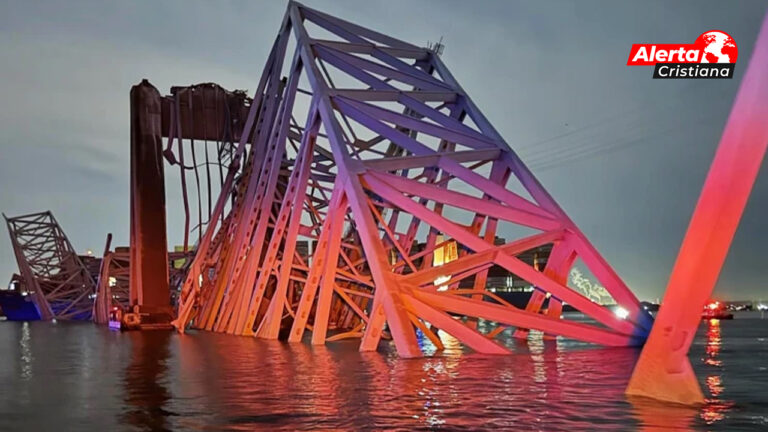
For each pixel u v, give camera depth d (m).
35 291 107.31
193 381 17.47
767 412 10.95
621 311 29.41
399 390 14.60
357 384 15.84
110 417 11.94
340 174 30.70
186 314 52.06
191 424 11.00
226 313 47.53
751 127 9.53
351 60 39.59
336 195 31.23
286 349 29.17
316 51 40.78
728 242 10.26
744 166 9.68
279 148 43.03
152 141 57.47
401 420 10.88
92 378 18.88
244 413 11.97
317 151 49.38
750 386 14.54
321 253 33.84
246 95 62.56
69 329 64.19
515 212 30.86
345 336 34.34
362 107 34.84
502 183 36.06
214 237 56.69
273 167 43.16
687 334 11.73
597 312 26.86
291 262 38.09
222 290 52.00
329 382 16.41
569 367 19.22
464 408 11.94
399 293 24.33
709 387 14.38
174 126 60.22
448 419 10.87
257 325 50.59
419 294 24.45
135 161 56.97
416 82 41.47
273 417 11.48
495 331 32.03
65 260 110.00
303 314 34.31
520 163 34.97
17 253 108.25
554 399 12.80
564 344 31.41
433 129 35.72
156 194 57.12
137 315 55.47
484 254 27.06
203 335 44.34
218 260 52.81
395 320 23.69
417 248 72.50
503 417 10.93
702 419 10.33
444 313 24.05
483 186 33.06
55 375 19.94
